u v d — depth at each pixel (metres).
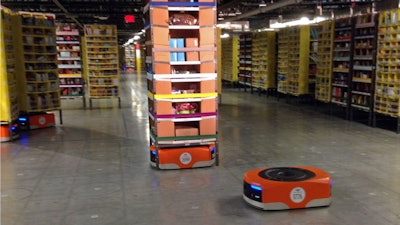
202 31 5.25
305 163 5.70
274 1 12.52
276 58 13.82
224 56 18.95
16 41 8.08
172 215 3.88
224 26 18.33
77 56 11.71
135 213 3.94
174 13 5.49
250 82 15.66
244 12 15.05
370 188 4.60
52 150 6.64
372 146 6.72
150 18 5.11
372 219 3.74
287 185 3.91
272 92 15.12
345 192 4.46
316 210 3.96
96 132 8.16
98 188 4.71
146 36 5.80
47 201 4.30
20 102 8.32
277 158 6.00
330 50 9.97
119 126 8.83
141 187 4.73
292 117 9.90
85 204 4.20
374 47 8.16
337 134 7.77
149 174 5.25
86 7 13.80
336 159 5.91
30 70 8.30
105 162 5.86
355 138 7.39
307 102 12.80
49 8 13.82
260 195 3.92
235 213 3.91
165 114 5.33
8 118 7.21
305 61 11.55
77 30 11.61
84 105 12.04
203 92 5.38
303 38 11.41
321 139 7.33
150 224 3.68
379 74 8.05
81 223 3.72
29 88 8.35
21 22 8.02
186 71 5.54
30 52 8.24
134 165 5.69
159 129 5.35
